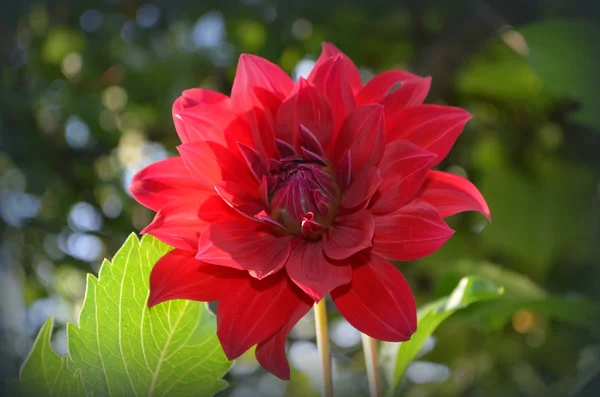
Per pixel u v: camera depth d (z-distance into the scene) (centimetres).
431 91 83
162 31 87
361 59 92
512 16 68
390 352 47
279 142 44
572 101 79
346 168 43
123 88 87
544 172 84
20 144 77
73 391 40
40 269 81
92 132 81
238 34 88
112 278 42
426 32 89
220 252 41
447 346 77
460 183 43
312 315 81
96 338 42
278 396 81
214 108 43
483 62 83
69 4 86
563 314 53
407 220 42
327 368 42
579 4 60
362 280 42
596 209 79
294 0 85
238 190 43
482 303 52
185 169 43
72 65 87
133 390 42
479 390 76
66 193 79
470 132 88
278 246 43
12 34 84
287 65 93
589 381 51
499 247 79
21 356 60
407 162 42
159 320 43
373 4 86
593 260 77
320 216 43
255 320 41
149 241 43
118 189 81
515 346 77
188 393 43
